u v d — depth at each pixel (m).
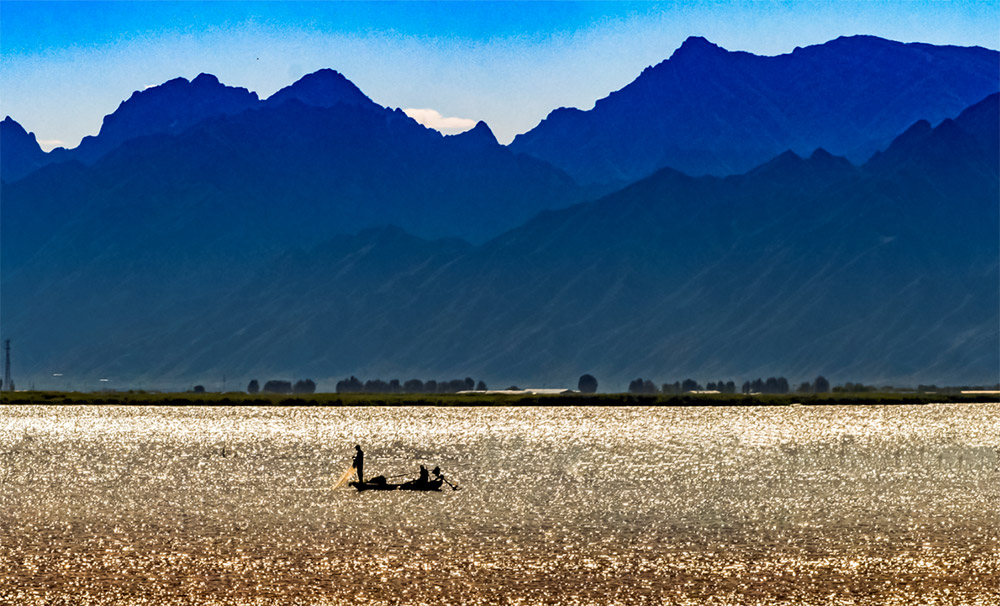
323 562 177.75
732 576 168.62
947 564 174.75
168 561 178.00
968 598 155.50
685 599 156.50
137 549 187.25
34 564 174.88
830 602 154.38
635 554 184.38
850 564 175.62
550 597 157.62
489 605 153.75
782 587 162.00
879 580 165.38
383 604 154.00
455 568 173.88
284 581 165.38
